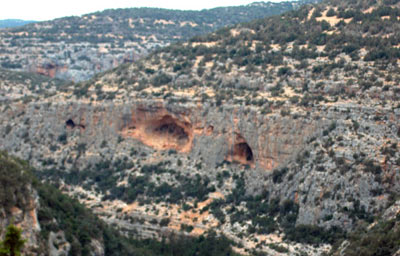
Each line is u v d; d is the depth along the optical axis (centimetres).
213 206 16988
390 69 16200
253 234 15425
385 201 13775
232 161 17750
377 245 11012
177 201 17775
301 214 14825
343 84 16275
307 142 15762
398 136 14550
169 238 16025
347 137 15050
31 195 12019
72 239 12850
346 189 14300
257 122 16812
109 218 17688
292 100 16662
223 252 14962
